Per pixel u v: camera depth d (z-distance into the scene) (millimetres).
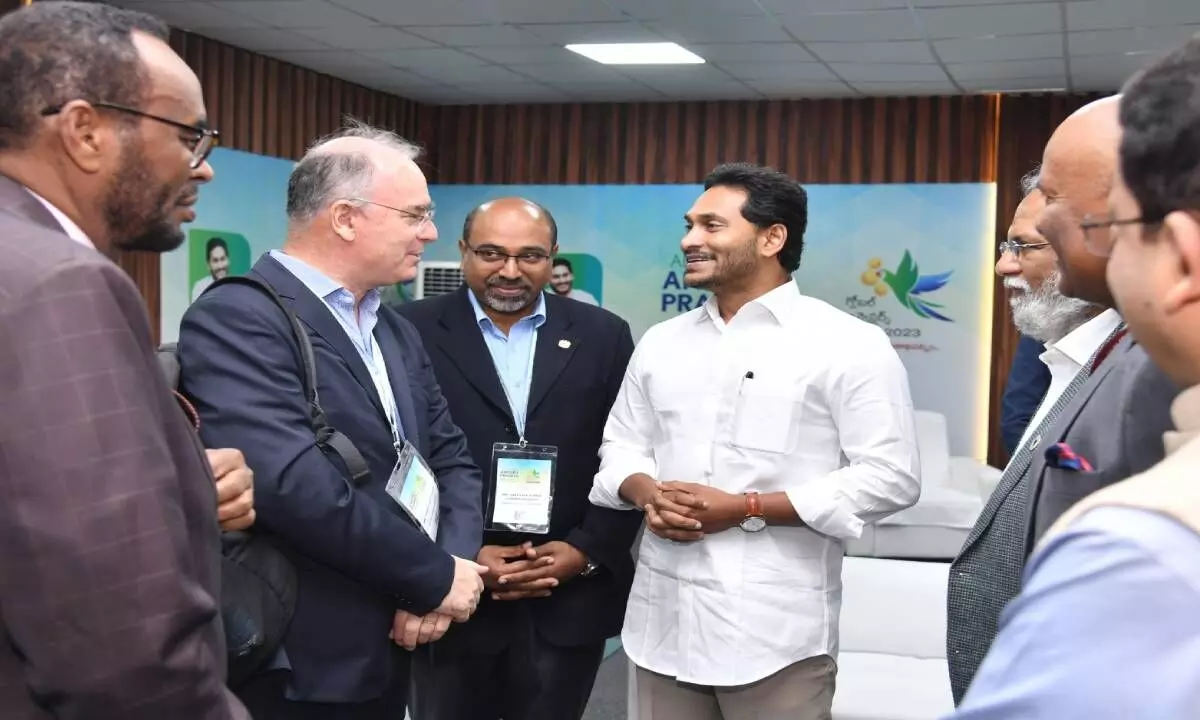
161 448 966
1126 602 511
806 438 2084
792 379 2080
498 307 2479
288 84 6965
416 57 6633
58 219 1048
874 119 7641
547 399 2465
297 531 1584
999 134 7395
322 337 1751
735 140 7941
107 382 927
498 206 2486
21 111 1035
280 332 1675
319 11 5496
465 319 2525
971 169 7469
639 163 8141
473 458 2430
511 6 5273
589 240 8258
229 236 6469
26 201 1026
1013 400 2854
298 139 7086
